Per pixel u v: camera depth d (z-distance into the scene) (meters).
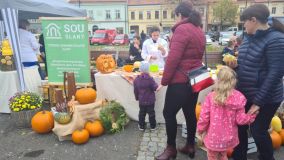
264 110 2.53
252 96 2.55
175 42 2.77
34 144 3.81
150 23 51.38
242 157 2.93
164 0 49.66
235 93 2.54
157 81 4.31
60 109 4.08
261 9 2.36
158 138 3.95
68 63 4.79
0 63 4.98
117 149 3.63
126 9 50.50
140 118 4.18
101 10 50.44
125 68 4.89
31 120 4.25
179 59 2.77
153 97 4.12
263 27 2.41
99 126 4.03
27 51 6.15
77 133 3.79
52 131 4.21
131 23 52.00
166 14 50.44
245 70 2.57
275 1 45.97
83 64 4.75
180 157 3.34
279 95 2.51
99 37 29.41
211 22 49.28
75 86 4.57
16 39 4.88
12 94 4.99
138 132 4.19
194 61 2.89
